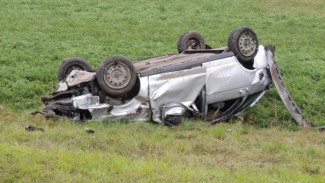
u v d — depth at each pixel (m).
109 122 14.59
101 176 9.91
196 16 36.28
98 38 29.05
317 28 34.91
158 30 31.53
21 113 16.75
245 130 14.91
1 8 36.34
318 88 20.48
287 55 26.31
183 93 15.09
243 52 15.94
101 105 14.52
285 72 22.55
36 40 27.50
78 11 36.97
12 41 26.64
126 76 14.50
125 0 40.88
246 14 37.78
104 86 14.28
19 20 32.78
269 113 17.69
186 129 14.68
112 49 25.92
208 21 34.97
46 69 21.52
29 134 13.10
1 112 16.77
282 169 10.95
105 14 35.81
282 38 30.80
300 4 42.59
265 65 16.62
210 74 15.42
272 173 10.81
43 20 33.22
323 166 11.38
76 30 30.58
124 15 35.66
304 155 12.28
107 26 32.12
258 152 12.42
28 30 30.25
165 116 14.82
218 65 15.56
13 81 20.28
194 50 17.34
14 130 13.59
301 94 19.67
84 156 11.02
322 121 17.52
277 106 18.52
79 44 27.11
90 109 14.44
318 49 28.61
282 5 41.94
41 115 15.55
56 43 27.06
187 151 12.33
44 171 10.01
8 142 12.37
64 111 14.94
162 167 10.53
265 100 19.00
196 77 15.20
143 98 14.71
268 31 32.91
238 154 12.23
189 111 15.39
